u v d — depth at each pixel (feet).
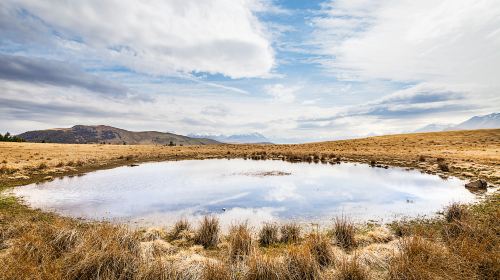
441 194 81.56
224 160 198.80
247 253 34.37
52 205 68.74
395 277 25.90
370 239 42.86
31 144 263.08
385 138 418.10
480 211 59.98
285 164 170.40
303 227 53.16
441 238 38.65
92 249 28.68
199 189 91.45
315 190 89.51
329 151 266.57
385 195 81.41
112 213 62.54
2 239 37.47
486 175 111.24
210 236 43.19
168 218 59.16
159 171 136.05
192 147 329.31
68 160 156.76
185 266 27.96
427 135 414.41
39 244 31.58
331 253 33.35
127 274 26.32
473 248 29.17
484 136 354.54
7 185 92.12
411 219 57.11
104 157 186.09
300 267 28.17
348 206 69.15
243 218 59.47
